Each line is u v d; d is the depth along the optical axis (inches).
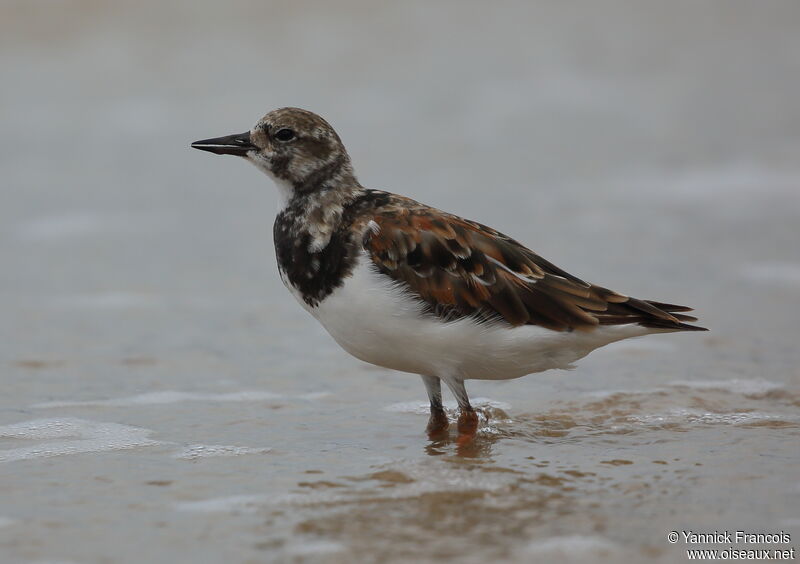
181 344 732.0
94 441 550.3
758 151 1189.1
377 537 424.8
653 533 427.2
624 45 1569.9
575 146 1225.4
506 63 1501.0
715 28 1635.1
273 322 783.7
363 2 1660.9
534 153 1208.2
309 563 402.6
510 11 1678.2
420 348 543.5
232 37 1568.7
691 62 1509.6
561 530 429.7
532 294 542.9
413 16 1642.5
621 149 1214.3
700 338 727.7
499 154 1203.2
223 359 701.3
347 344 557.3
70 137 1290.6
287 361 698.8
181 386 648.4
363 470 504.7
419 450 537.3
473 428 557.3
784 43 1571.1
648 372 664.4
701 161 1168.8
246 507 458.0
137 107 1376.7
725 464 506.6
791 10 1690.5
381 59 1503.4
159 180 1163.3
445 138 1254.9
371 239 539.8
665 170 1149.1
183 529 435.8
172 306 819.4
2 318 785.6
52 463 516.7
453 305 535.5
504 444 543.5
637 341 725.9
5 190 1125.7
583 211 1034.7
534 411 598.2
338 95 1393.9
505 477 492.1
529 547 414.0
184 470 506.3
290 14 1630.2
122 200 1102.4
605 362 685.9
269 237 1000.2
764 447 530.9
